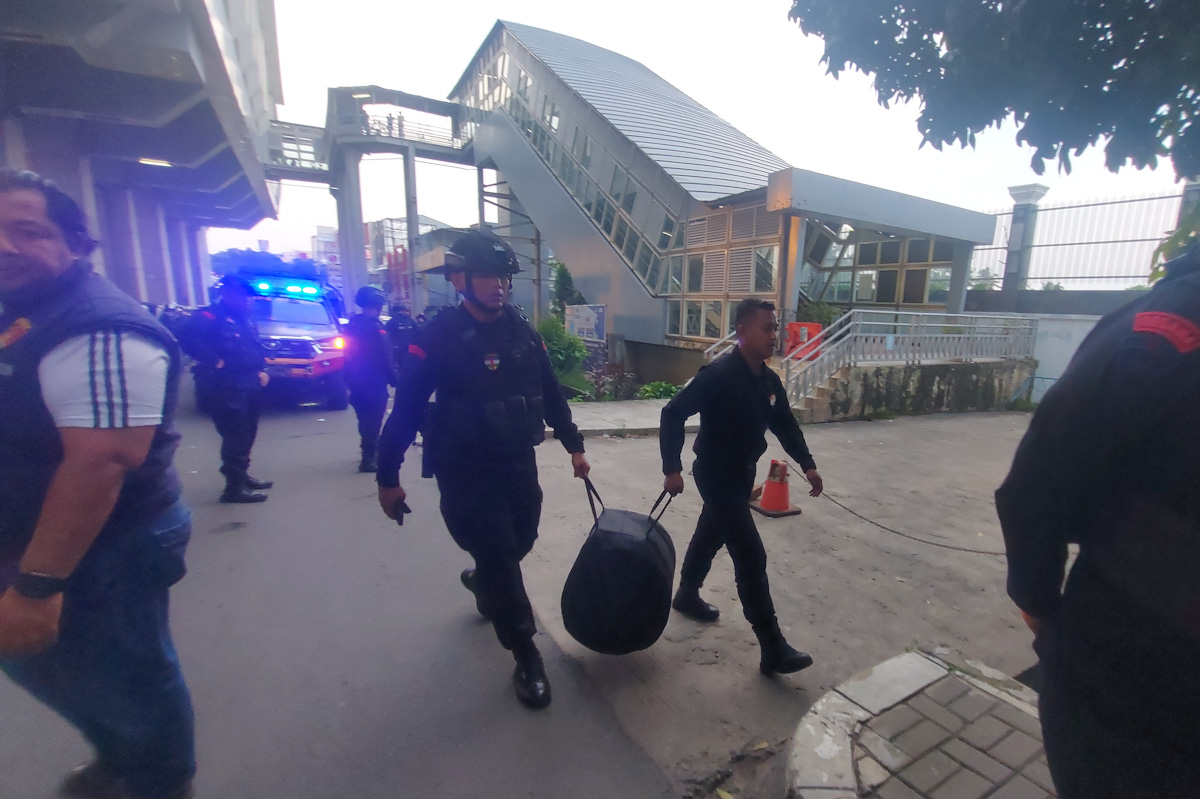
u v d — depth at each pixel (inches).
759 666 115.7
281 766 87.9
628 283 675.4
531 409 103.4
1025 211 543.8
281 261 421.4
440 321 100.0
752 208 500.4
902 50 95.3
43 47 398.0
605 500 212.5
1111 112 82.1
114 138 562.3
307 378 358.3
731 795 86.3
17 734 91.3
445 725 97.6
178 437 68.1
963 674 100.4
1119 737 41.4
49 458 56.8
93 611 60.7
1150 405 38.0
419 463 251.8
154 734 68.4
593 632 106.6
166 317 571.2
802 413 374.9
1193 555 37.8
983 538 185.2
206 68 430.0
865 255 647.1
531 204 892.6
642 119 745.0
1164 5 69.5
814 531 187.8
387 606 135.0
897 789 77.1
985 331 484.7
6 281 54.8
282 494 210.1
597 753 92.7
